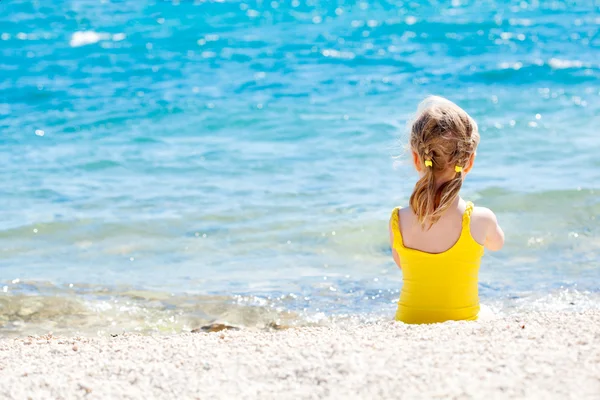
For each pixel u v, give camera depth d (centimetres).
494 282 607
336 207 829
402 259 400
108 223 791
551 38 2173
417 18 2708
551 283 599
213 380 312
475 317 396
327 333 385
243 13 2930
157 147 1138
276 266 668
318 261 679
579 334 330
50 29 2525
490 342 326
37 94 1572
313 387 291
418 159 389
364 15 2855
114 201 871
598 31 2270
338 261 678
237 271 657
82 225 786
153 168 1021
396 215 399
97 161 1057
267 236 747
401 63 1864
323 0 3353
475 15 2761
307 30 2477
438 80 1647
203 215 814
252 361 331
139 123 1302
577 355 300
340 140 1158
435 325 367
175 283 629
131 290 611
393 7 3112
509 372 285
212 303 579
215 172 995
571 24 2450
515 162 991
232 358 340
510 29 2386
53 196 893
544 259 661
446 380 281
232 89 1588
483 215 389
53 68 1878
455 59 1898
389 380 288
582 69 1686
